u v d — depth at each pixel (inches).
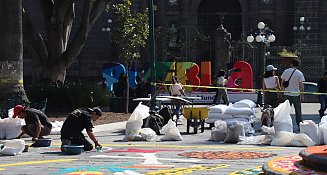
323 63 2330.2
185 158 569.6
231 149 645.9
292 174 396.5
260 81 1598.2
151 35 1013.2
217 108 846.5
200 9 2603.3
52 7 1323.8
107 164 532.4
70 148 602.9
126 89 1246.3
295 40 2452.0
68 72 2428.6
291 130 701.3
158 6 2561.5
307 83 1911.9
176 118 1037.8
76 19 2425.0
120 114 1184.8
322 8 2452.0
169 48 2367.1
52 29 1310.3
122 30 1948.8
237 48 2204.7
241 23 2598.4
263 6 2573.8
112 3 2304.4
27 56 2337.6
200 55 2370.8
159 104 1076.5
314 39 2452.0
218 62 2095.2
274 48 2321.6
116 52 2363.4
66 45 1362.0
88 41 2429.9
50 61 1312.7
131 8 2356.1
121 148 658.8
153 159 563.5
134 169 499.8
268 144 696.4
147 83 1423.5
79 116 630.5
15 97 933.2
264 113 847.7
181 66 1749.5
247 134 781.3
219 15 2573.8
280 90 884.6
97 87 1240.2
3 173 481.7
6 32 937.5
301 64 2340.1
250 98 1678.2
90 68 2432.3
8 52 937.5
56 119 1035.9
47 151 634.2
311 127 677.3
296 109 863.1
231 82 1704.0
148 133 745.6
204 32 2576.3
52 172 485.7
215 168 501.7
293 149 643.5
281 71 2190.0
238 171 480.4
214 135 736.3
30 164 534.9
